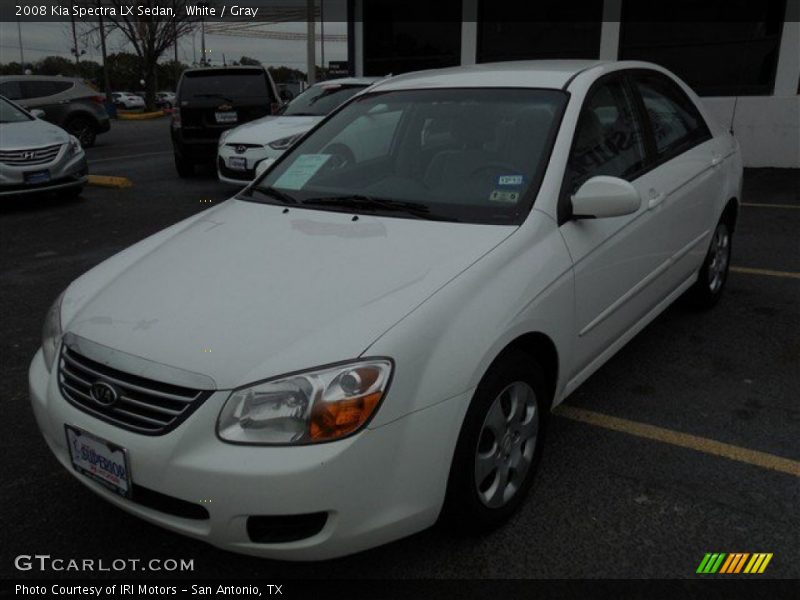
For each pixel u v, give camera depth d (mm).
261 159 8867
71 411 2312
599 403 3586
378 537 2156
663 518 2678
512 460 2619
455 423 2248
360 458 2059
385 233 2764
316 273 2502
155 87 38406
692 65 11008
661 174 3650
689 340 4328
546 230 2756
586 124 3184
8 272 6062
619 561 2457
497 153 3080
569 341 2836
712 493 2828
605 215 2799
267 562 2510
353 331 2174
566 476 2959
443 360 2221
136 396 2195
